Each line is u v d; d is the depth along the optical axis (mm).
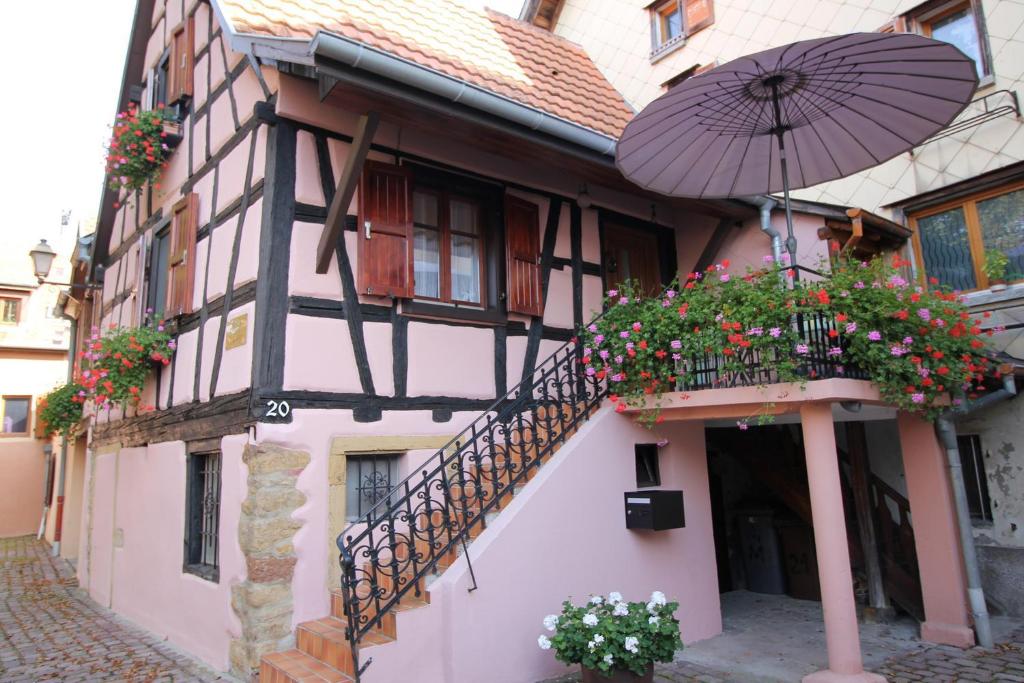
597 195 7281
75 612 7730
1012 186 6551
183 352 6355
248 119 5668
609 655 3961
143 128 6996
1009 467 6176
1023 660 4895
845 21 7855
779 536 7355
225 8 4816
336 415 5094
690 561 5742
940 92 4402
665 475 5785
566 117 6082
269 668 4273
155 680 4922
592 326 5719
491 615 4352
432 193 6102
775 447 7219
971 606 5367
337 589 4875
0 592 9297
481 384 6031
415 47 5207
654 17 10094
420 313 5660
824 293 4594
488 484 5363
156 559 6461
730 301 4965
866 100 4656
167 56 7941
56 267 18641
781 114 4859
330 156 5410
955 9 7039
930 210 7109
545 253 6781
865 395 4727
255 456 4730
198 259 6281
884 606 6105
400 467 5473
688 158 5336
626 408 5457
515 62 6891
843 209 6957
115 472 8070
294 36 4734
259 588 4574
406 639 4027
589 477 5141
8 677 5188
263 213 5145
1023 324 6223
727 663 4992
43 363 17688
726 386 4969
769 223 7230
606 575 5074
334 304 5238
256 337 4934
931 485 5570
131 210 8828
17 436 17141
